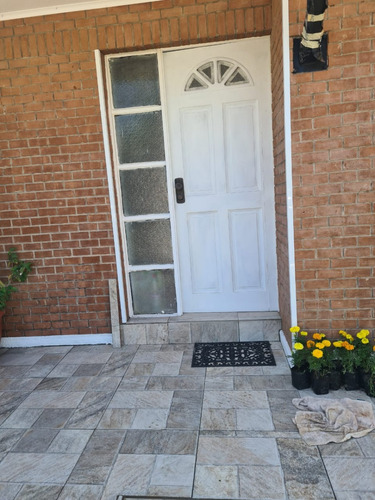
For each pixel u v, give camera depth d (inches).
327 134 95.7
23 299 131.3
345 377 93.7
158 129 123.6
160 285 131.5
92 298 129.1
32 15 115.6
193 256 130.0
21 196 125.5
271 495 63.2
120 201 127.0
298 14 91.8
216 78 120.1
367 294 100.0
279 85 102.8
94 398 96.7
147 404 92.6
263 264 128.0
